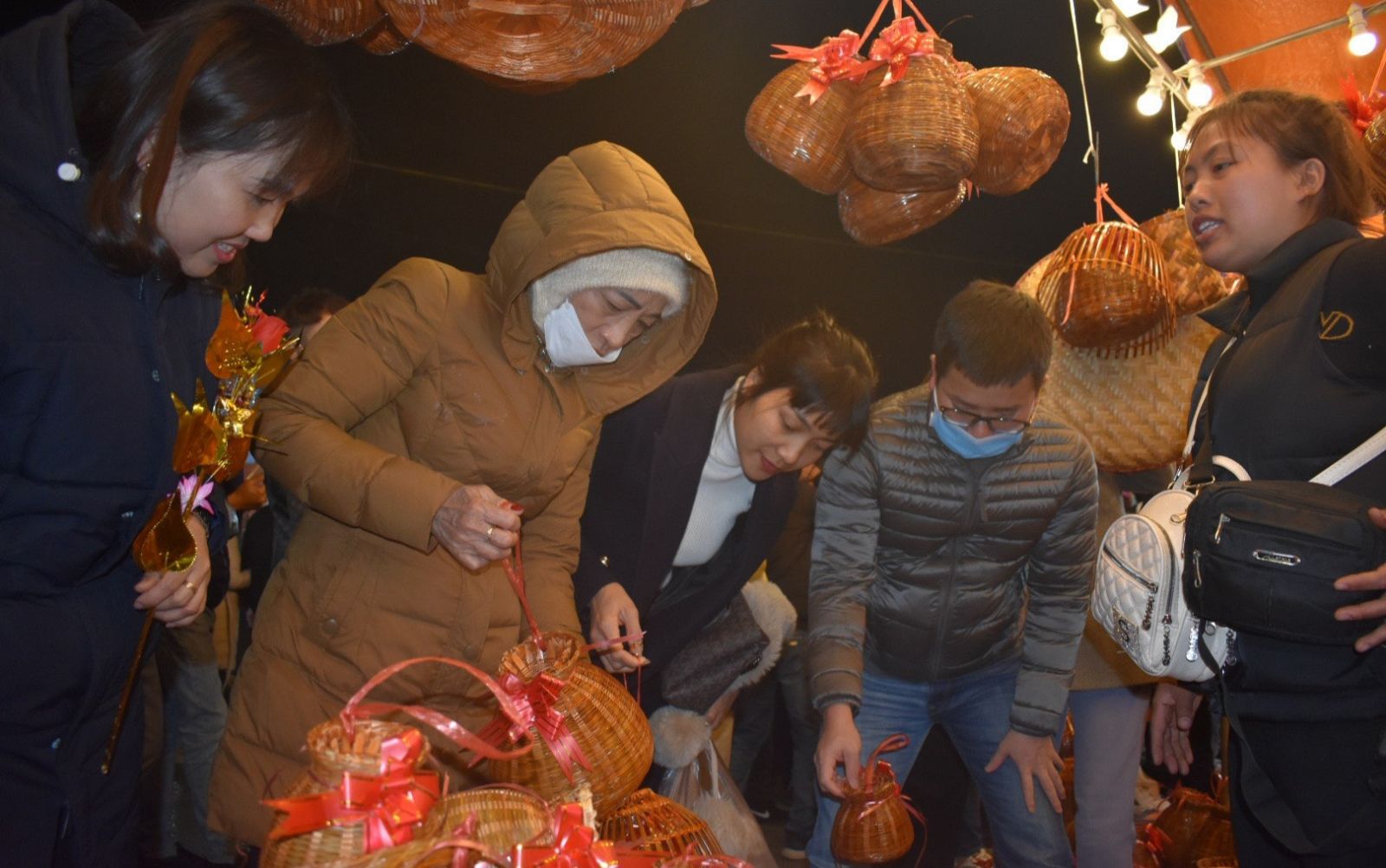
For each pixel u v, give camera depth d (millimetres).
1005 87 3154
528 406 2084
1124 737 2920
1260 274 2031
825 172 3211
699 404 2576
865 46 5996
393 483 1831
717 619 2725
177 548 1614
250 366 1711
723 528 2639
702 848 2102
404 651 1956
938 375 2549
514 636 2080
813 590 2717
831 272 8375
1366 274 1799
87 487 1518
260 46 1502
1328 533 1705
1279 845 1939
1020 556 2705
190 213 1515
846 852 2688
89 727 1629
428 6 2225
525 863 1178
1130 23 3510
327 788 1130
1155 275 3016
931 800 4004
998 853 2826
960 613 2727
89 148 1473
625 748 1691
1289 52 3639
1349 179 2053
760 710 4652
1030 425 2666
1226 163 2098
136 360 1547
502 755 1271
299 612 1975
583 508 2291
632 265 2010
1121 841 2891
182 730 3850
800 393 2377
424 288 2027
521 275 2006
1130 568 2006
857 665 2619
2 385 1430
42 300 1429
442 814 1237
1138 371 3168
